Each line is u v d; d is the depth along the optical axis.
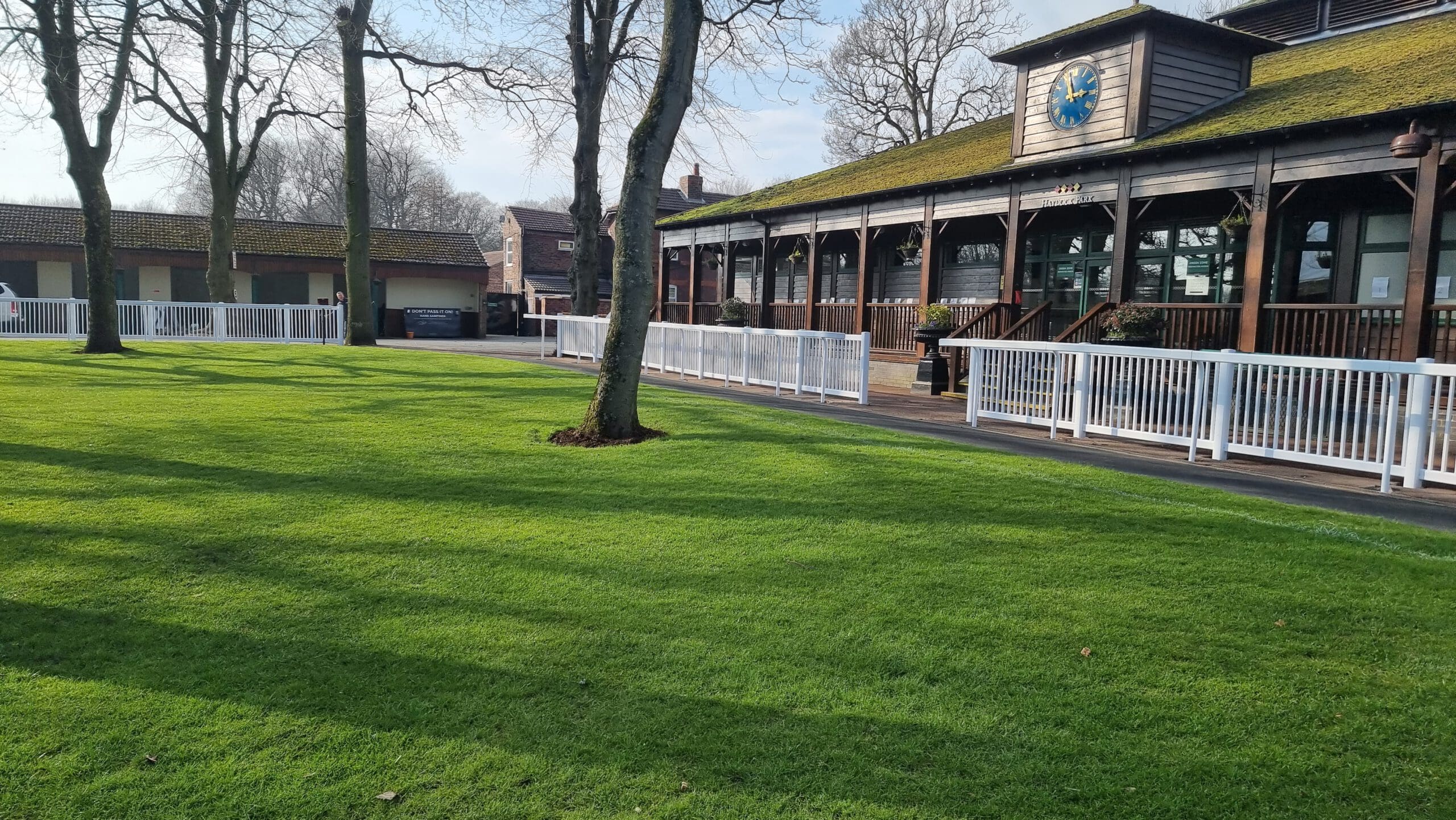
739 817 2.84
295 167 60.56
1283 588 4.70
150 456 7.91
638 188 8.99
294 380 14.41
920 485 6.97
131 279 33.88
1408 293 10.20
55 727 3.33
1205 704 3.54
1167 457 8.87
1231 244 14.73
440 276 37.72
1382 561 5.09
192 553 5.30
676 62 8.95
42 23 17.50
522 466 7.79
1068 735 3.32
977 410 11.07
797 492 6.79
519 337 41.50
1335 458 7.64
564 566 5.13
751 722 3.42
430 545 5.50
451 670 3.82
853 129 40.84
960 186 16.64
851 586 4.80
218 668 3.84
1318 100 12.14
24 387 12.55
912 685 3.70
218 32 24.25
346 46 22.33
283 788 2.97
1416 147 9.64
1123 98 14.24
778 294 26.12
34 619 4.31
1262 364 8.23
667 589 4.78
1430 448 7.14
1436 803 2.92
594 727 3.38
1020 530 5.74
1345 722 3.40
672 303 26.67
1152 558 5.18
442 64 22.78
